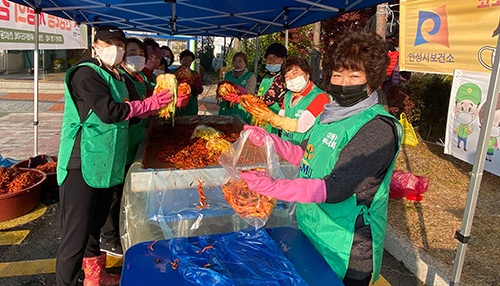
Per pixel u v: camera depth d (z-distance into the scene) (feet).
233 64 20.21
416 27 15.96
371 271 5.66
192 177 8.07
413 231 13.07
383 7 21.21
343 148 5.10
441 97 24.52
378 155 4.95
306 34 43.34
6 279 10.64
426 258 11.25
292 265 5.00
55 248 12.35
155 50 16.52
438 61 14.96
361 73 5.22
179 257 5.00
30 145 23.62
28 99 41.50
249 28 23.89
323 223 5.64
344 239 5.50
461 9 13.71
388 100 25.94
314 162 5.75
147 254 5.17
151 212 7.30
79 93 8.18
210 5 15.99
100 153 8.52
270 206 5.77
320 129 5.91
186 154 10.39
